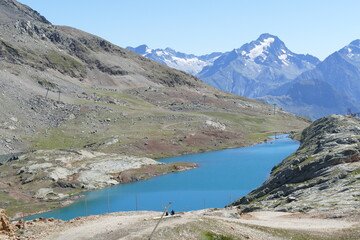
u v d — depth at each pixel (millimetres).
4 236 41562
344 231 49438
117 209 102625
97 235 42812
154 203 107875
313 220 57062
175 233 42844
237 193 116375
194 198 112062
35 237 42750
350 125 160875
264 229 50625
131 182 138750
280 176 95188
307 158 99000
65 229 46219
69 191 124688
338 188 73938
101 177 137250
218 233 44562
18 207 102375
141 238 41000
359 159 86750
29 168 136375
